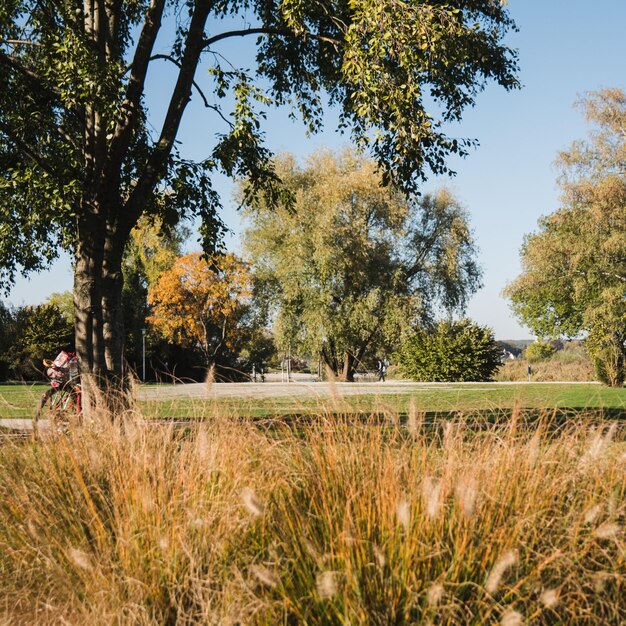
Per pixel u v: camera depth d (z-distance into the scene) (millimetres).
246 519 3309
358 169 40500
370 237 40438
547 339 54344
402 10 10531
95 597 3074
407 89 11156
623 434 4074
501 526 3121
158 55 12867
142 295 53469
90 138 11656
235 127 12094
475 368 38562
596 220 36250
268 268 42031
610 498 3182
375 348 41969
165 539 3184
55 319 41906
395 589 2859
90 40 10656
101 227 11531
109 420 4770
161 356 49438
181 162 12797
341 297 40625
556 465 3576
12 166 12461
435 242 41688
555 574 2973
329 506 3389
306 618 2830
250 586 2941
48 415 5125
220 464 3812
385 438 3881
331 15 12086
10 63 11609
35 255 14188
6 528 3799
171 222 14180
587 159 37250
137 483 3693
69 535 3605
